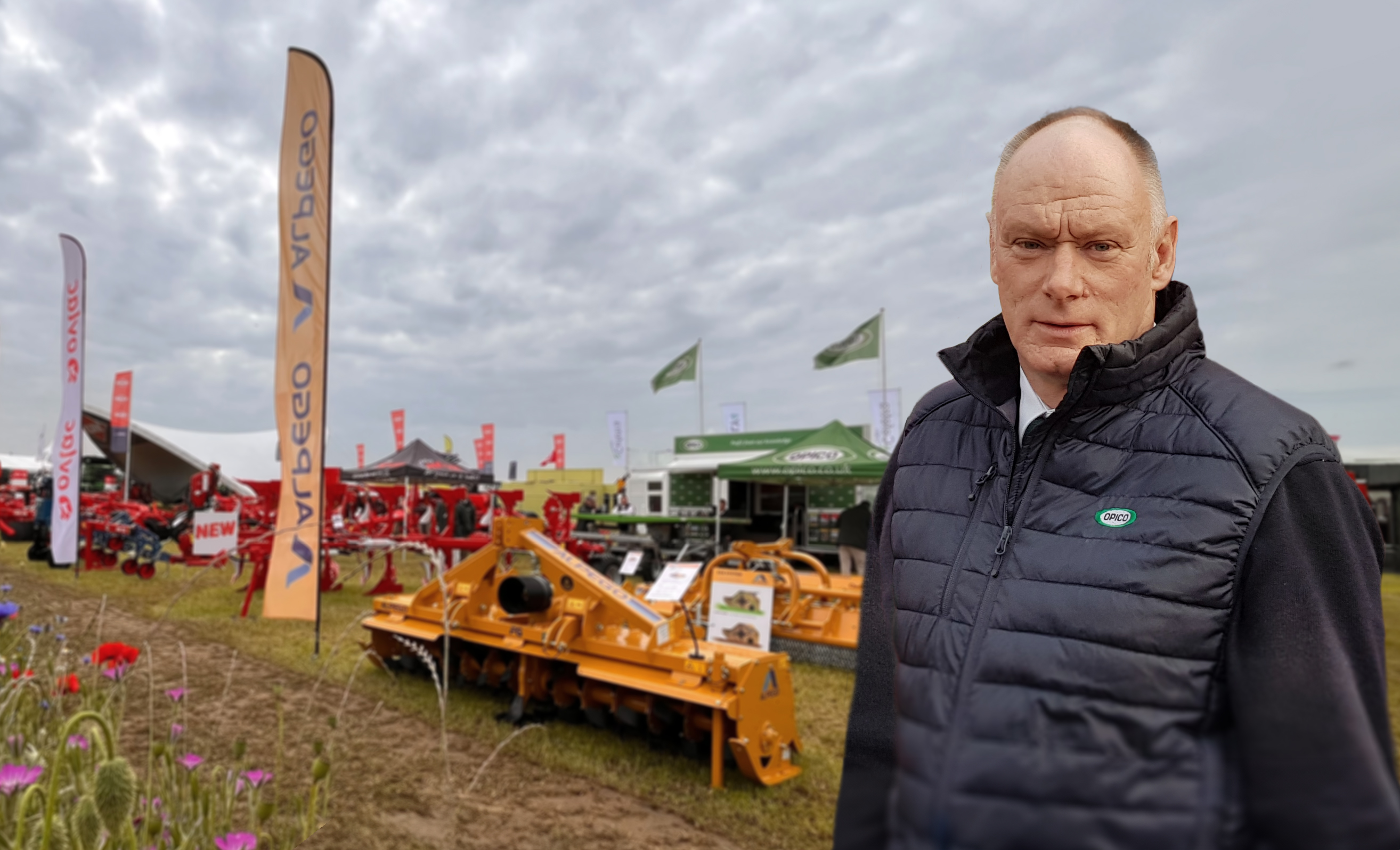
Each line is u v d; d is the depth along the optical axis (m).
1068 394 0.91
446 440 42.09
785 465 11.54
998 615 0.85
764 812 3.57
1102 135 0.96
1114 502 0.86
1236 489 0.80
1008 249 1.00
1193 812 0.69
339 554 14.14
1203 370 0.94
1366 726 0.64
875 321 17.25
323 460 6.36
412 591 10.86
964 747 0.78
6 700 2.39
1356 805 0.60
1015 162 1.00
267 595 6.37
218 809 2.20
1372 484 15.68
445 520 12.70
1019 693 0.79
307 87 6.41
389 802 3.33
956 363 1.09
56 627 3.75
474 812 3.34
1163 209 1.04
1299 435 0.83
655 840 3.27
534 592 4.67
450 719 4.77
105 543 12.10
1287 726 0.65
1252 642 0.73
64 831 1.29
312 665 5.99
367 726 4.30
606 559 12.09
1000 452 1.00
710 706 3.84
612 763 4.14
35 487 21.11
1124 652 0.76
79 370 10.54
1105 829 0.70
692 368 21.47
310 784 3.33
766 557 6.91
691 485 17.22
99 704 2.95
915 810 0.78
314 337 6.37
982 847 0.73
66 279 10.58
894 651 1.06
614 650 4.46
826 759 4.25
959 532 0.97
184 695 2.55
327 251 6.38
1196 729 0.73
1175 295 1.05
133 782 1.26
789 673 4.15
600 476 35.22
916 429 1.17
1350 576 0.74
